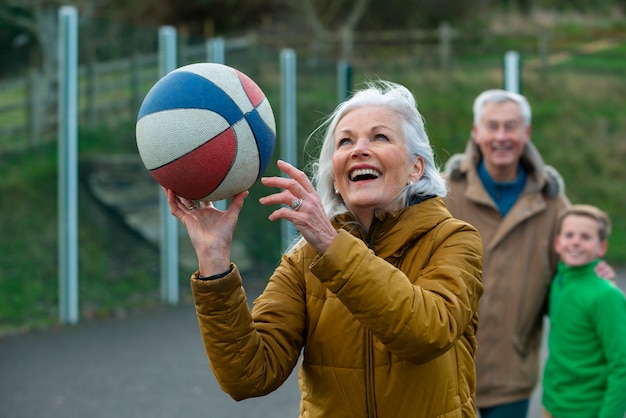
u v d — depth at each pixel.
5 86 15.05
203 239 3.04
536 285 5.31
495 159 5.32
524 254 5.34
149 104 3.14
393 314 2.79
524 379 5.27
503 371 5.26
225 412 7.71
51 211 14.62
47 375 8.97
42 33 15.98
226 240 3.07
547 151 22.44
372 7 31.36
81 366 9.39
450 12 31.67
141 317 12.30
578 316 4.96
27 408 7.70
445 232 3.12
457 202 5.51
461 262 3.06
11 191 14.64
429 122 22.80
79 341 10.72
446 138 22.33
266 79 15.77
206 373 9.13
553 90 25.05
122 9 26.89
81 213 14.45
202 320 3.02
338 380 3.11
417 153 3.25
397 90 3.35
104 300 12.88
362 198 3.12
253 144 3.17
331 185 3.37
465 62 26.11
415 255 3.14
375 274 2.80
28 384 8.58
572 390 5.00
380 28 31.55
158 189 14.51
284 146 15.23
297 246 3.44
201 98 3.10
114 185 14.70
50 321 11.80
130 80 14.45
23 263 13.23
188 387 8.55
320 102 16.59
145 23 27.55
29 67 15.33
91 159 14.63
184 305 13.21
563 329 5.04
